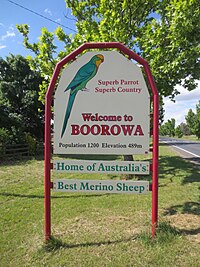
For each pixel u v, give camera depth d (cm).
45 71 940
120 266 344
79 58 425
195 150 2352
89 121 424
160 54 702
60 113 427
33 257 374
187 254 366
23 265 355
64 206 601
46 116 418
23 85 2409
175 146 3050
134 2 820
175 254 366
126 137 421
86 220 510
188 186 777
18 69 2416
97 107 423
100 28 784
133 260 356
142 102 420
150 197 659
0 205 627
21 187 822
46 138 418
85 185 423
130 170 423
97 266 346
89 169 424
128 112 420
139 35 860
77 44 833
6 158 1630
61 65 426
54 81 424
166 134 10512
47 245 399
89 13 976
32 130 2442
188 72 862
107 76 422
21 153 1797
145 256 364
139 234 427
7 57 2456
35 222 509
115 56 422
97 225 482
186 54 697
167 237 405
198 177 916
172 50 668
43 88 991
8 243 421
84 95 425
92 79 424
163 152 2055
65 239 425
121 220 504
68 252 384
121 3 826
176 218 505
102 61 423
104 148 424
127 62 421
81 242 414
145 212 546
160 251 374
